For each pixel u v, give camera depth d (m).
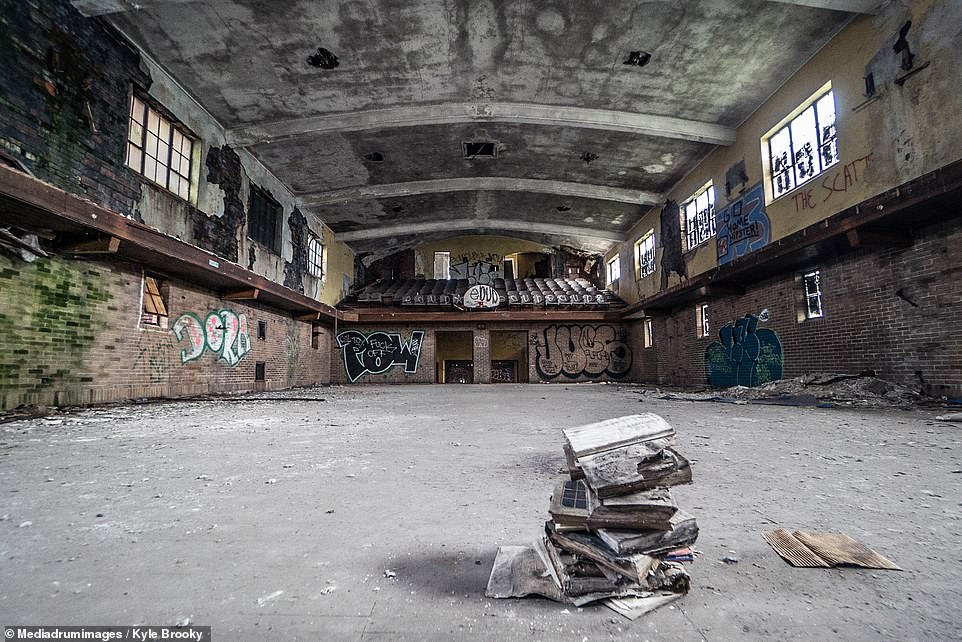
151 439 4.95
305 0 8.30
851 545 2.02
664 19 8.89
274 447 4.48
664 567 1.68
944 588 1.69
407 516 2.47
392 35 9.27
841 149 8.72
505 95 11.39
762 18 8.71
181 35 8.84
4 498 2.78
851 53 8.51
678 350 17.28
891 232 7.83
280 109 11.35
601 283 24.56
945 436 4.78
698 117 11.94
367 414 7.60
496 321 22.22
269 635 1.42
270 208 14.58
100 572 1.83
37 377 7.21
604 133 13.02
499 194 17.70
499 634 1.43
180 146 10.38
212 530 2.28
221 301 12.34
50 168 7.15
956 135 6.66
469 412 7.88
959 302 7.06
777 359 11.48
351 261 22.75
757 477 3.22
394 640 1.39
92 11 7.73
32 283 7.15
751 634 1.41
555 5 8.60
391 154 14.21
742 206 11.98
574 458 1.94
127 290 9.08
